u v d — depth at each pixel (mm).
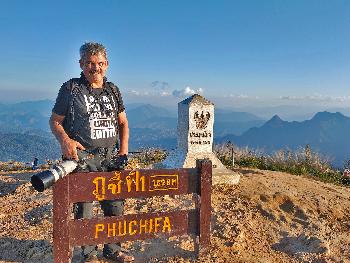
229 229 2883
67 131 1992
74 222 1974
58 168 1819
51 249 2430
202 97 4344
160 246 2498
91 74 1961
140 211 3172
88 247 2174
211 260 2324
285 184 4352
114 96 2070
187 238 2607
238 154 6664
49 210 3184
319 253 2674
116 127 2076
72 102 1939
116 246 2205
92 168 2002
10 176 5074
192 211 2273
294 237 2914
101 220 2029
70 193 1954
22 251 2406
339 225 3344
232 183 4141
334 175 6273
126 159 2084
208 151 4355
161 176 2156
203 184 2246
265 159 6711
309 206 3682
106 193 2025
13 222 2982
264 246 2744
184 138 4363
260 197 3770
